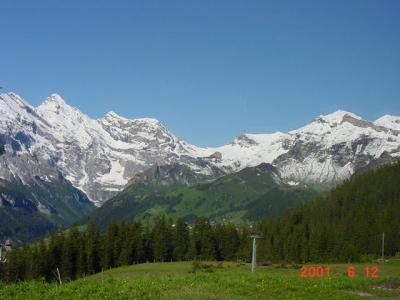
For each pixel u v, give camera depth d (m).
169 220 188.50
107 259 162.75
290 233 189.00
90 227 165.50
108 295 33.34
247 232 187.25
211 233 182.88
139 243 170.38
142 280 40.72
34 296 32.94
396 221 194.38
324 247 166.62
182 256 180.12
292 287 40.53
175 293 34.97
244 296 36.72
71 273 154.25
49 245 153.88
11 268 143.50
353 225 189.62
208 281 41.88
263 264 142.88
